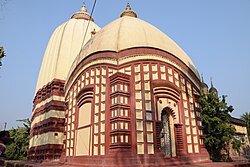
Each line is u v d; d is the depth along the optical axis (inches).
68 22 965.2
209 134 723.4
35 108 881.5
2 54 453.7
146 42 504.7
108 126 427.5
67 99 642.2
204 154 519.2
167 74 499.8
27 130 1376.7
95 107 475.8
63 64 806.5
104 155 410.9
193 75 591.2
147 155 402.0
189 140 500.1
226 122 750.5
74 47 863.1
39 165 548.1
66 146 579.5
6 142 304.8
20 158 1333.7
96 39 565.0
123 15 697.6
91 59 521.0
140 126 423.5
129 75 460.8
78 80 567.5
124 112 419.5
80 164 473.1
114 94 432.8
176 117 490.0
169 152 463.2
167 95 483.5
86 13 1041.5
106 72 482.0
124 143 393.1
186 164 454.9
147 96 454.9
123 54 486.0
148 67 479.8
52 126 684.7
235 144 759.7
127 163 378.6
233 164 461.4
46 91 794.2
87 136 483.2
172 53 531.2
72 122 571.8
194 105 557.3
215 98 760.3
